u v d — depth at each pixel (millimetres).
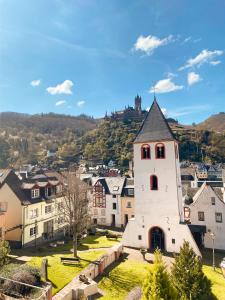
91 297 23734
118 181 65250
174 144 40938
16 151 185500
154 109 44344
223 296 24625
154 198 41094
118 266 32375
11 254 36750
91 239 47562
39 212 45625
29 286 20125
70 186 39250
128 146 164125
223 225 43219
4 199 42375
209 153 156875
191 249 23281
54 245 42062
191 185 73938
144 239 40969
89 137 199125
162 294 15992
